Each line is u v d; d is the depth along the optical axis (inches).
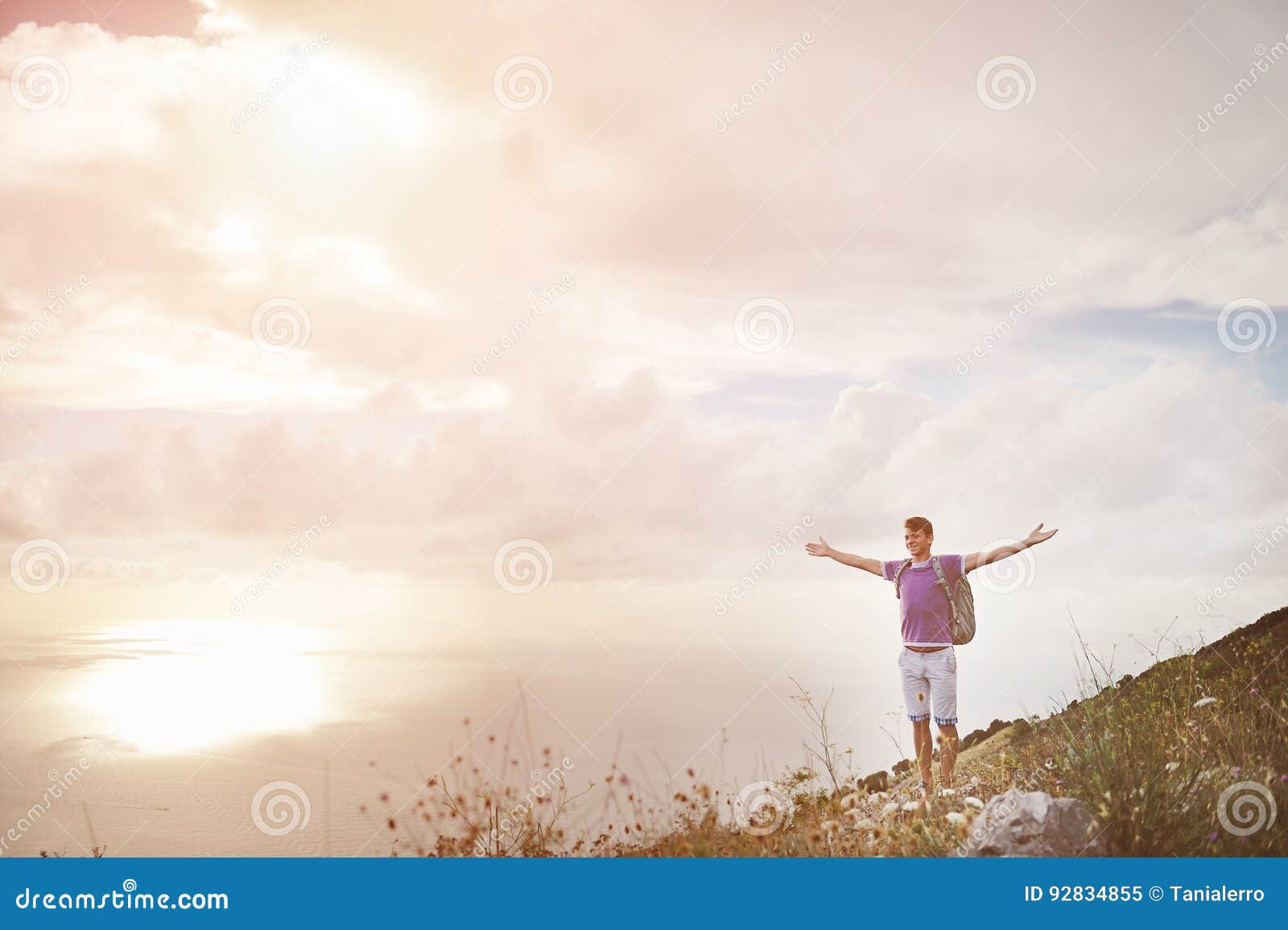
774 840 161.6
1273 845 134.9
